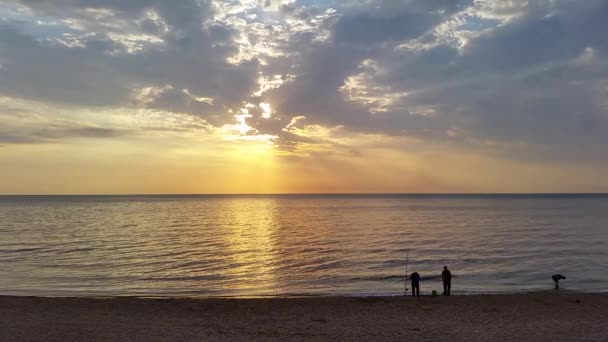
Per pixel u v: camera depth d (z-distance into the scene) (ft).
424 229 244.83
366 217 355.77
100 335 53.36
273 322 61.77
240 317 64.80
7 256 144.97
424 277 110.22
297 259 139.74
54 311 66.44
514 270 120.16
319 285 102.32
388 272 118.01
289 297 81.76
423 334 55.57
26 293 92.94
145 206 571.69
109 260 137.28
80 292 94.48
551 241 186.50
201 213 414.00
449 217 353.10
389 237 202.90
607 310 69.41
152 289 98.12
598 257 143.02
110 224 278.05
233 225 274.16
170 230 238.48
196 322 61.46
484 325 60.13
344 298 78.69
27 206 558.56
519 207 547.90
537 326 59.62
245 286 101.55
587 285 101.91
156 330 56.39
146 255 147.54
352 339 53.31
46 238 196.95
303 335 54.90
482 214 394.52
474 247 166.91
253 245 173.58
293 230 240.32
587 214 390.63
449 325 60.13
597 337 54.39
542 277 111.04
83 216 358.02
